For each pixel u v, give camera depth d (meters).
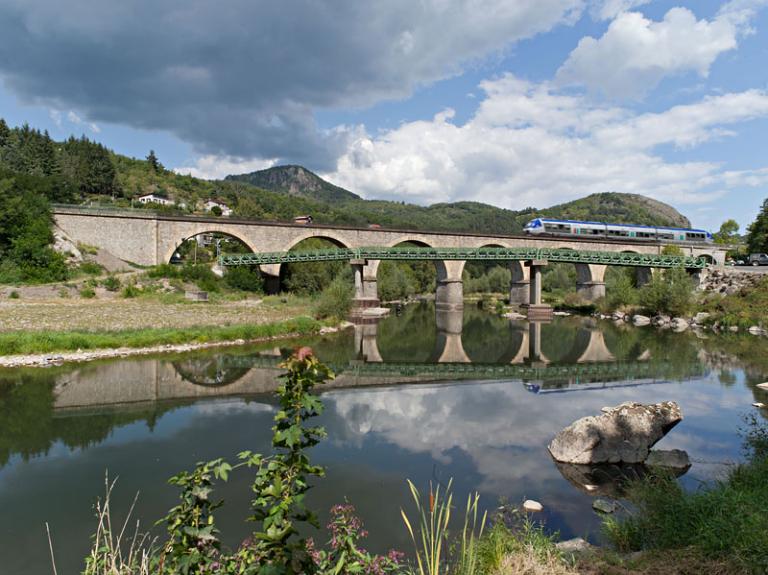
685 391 21.67
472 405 19.94
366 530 9.40
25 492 11.55
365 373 27.42
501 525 8.05
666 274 55.41
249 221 67.69
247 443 15.00
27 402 19.39
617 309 62.66
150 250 62.56
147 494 11.48
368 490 11.52
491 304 80.69
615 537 8.14
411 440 15.34
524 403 20.20
